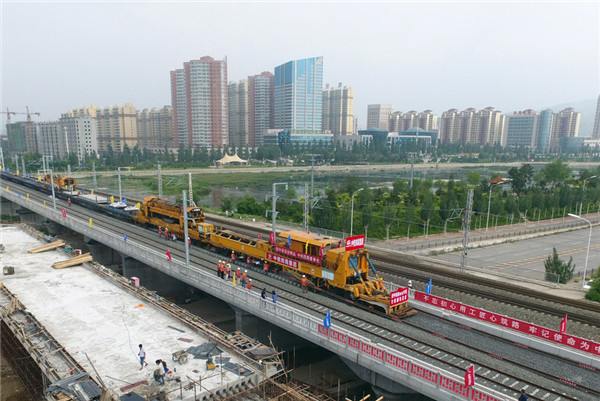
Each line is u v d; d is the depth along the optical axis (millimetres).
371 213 68188
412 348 22938
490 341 24688
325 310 28266
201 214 48312
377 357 21297
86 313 28594
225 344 23594
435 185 107125
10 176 103812
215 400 19031
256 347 23703
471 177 105938
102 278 36000
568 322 27938
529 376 20375
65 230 68000
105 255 54875
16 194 76375
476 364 21516
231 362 22141
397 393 21609
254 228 60781
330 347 23609
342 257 29344
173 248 45688
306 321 24922
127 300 31078
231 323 38469
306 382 27672
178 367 21516
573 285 43062
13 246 46781
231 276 35500
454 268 46906
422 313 29016
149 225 57000
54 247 45625
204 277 32938
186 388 19438
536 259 56000
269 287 32906
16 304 28797
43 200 77625
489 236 69250
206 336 25078
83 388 18938
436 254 57625
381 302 27734
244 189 127938
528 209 84500
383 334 24812
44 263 40281
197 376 20641
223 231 44500
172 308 29516
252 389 19969
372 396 25750
